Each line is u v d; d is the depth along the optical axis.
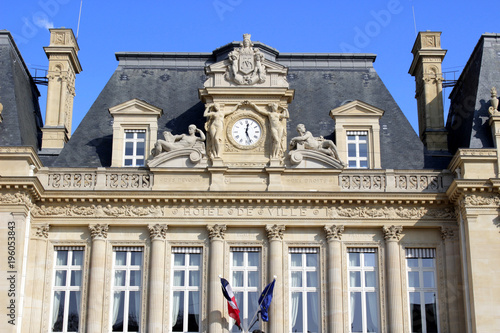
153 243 46.06
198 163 47.25
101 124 51.12
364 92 53.16
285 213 46.53
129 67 54.47
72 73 53.81
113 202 46.56
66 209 46.50
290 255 46.62
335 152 47.41
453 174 47.22
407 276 46.44
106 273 45.97
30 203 45.72
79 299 45.91
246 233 46.59
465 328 45.00
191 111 51.47
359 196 46.41
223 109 48.19
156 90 53.12
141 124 48.72
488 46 52.53
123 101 52.59
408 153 49.72
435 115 52.28
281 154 47.56
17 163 45.75
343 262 46.31
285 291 45.75
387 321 45.47
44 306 45.47
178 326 45.44
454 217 46.72
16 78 51.69
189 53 54.62
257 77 48.41
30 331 44.84
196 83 53.50
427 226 46.62
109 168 47.09
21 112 50.03
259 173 47.06
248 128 48.00
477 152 45.94
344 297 45.81
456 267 46.03
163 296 45.59
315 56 54.69
